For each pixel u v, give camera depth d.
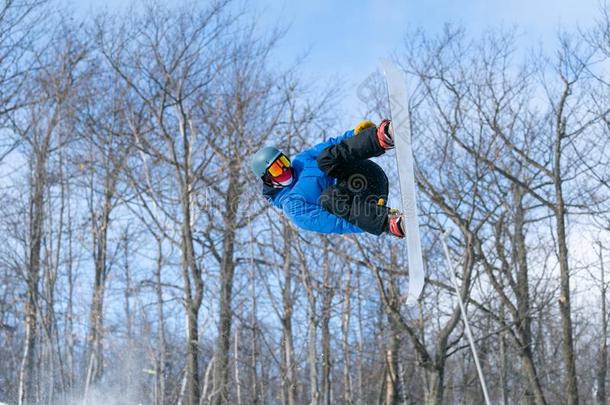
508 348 27.78
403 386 25.42
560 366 29.33
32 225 27.17
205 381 25.31
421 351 22.77
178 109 27.55
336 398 29.77
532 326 28.91
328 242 25.02
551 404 27.84
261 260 26.70
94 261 28.58
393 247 24.92
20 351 30.03
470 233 23.16
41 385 25.78
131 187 28.69
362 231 7.83
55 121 27.73
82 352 28.30
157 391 25.02
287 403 24.95
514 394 28.25
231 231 25.84
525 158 25.59
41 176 27.36
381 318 27.28
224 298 25.62
